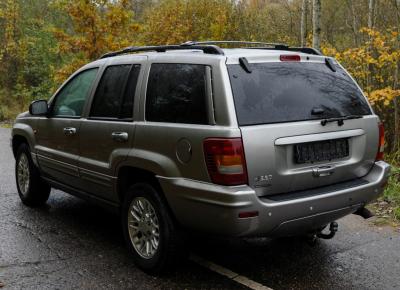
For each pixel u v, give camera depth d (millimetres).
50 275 4277
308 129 3891
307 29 13984
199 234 3963
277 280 4230
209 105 3750
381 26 9891
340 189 4051
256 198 3574
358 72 8375
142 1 20172
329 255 4801
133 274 4324
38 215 6004
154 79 4344
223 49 4305
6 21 22969
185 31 14680
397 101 8281
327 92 4223
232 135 3562
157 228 4254
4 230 5434
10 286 4051
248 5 16000
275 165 3715
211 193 3633
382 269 4484
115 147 4598
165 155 4031
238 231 3613
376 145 4445
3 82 21969
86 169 5035
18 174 6531
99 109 4949
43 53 20125
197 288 4066
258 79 3881
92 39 13336
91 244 5043
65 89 5648
